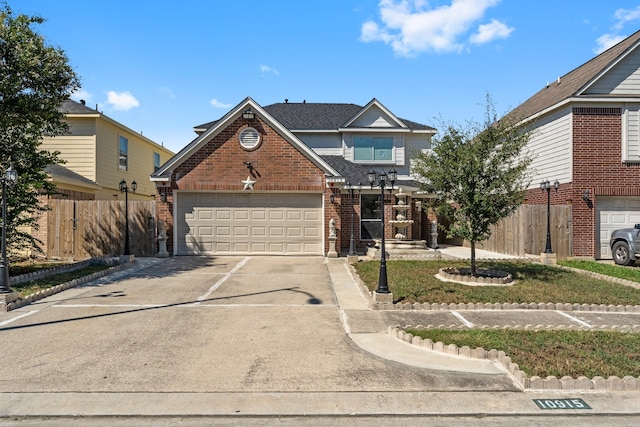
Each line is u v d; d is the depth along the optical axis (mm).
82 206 14719
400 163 20625
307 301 8266
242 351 5504
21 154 10219
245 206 14992
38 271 10789
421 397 4289
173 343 5793
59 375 4730
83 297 8516
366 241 16953
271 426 3779
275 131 14805
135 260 13711
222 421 3854
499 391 4422
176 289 9312
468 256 15117
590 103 14336
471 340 5680
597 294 8461
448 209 9867
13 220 10633
